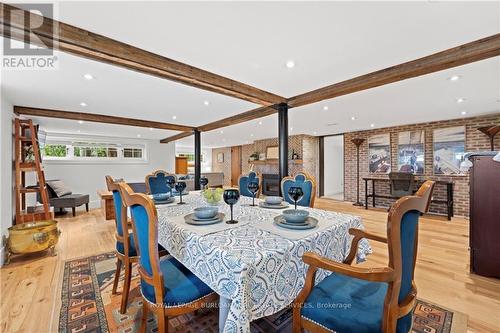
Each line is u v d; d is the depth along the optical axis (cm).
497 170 227
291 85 291
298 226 145
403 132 570
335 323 103
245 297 98
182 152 1201
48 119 458
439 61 209
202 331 159
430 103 368
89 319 172
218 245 117
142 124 506
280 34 181
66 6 148
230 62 229
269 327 162
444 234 373
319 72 252
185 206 219
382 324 95
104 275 243
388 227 91
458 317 172
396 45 197
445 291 208
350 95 329
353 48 202
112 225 447
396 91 312
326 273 141
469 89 304
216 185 766
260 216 179
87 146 691
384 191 606
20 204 351
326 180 819
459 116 470
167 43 195
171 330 160
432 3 145
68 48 179
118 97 334
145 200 119
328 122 529
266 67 240
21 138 339
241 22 165
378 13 155
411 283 107
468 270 248
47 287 219
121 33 180
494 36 182
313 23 166
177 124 555
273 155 827
